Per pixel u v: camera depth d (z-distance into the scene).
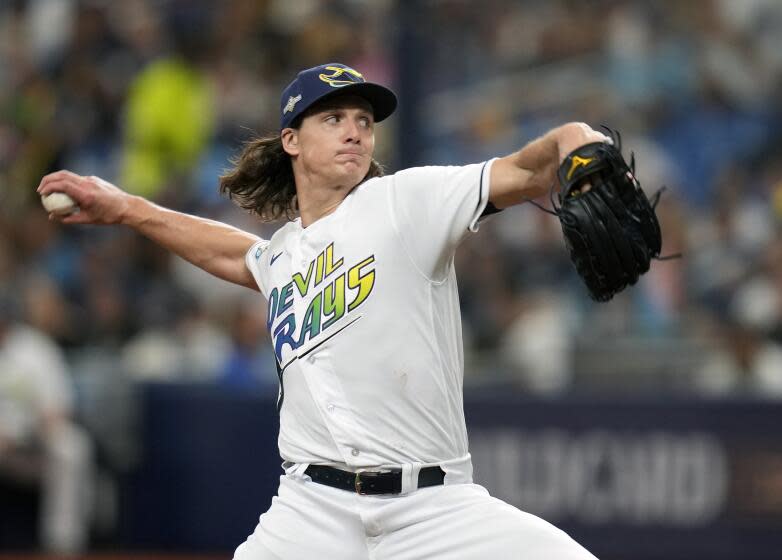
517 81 42.12
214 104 44.25
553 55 42.75
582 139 12.79
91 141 44.47
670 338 32.62
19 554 29.88
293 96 15.16
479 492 14.57
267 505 30.38
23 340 30.44
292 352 14.84
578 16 43.59
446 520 14.22
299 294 14.97
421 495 14.27
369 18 45.72
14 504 30.17
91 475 30.83
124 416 31.28
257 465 30.53
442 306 14.45
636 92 42.53
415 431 14.27
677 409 29.00
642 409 29.09
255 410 30.70
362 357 14.30
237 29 46.41
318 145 14.99
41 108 44.94
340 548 14.52
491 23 42.56
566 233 12.87
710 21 43.91
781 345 32.19
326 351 14.53
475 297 34.78
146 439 31.25
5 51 47.84
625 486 29.03
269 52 45.78
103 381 31.42
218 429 30.84
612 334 33.25
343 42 45.00
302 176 15.44
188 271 37.31
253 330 33.00
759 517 28.44
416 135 33.34
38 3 49.38
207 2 47.66
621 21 43.69
